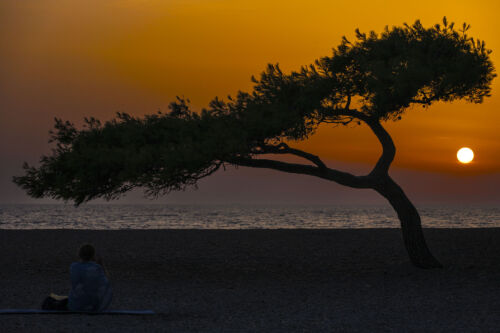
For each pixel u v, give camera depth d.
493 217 142.38
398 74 22.19
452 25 24.06
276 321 13.55
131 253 31.48
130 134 23.16
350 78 24.25
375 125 24.64
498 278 21.80
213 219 117.81
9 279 21.72
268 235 42.06
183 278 22.59
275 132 22.52
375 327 12.80
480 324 13.15
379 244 35.62
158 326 12.66
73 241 37.75
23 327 12.07
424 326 12.90
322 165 23.94
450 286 19.97
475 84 23.72
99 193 23.34
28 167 23.41
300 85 23.48
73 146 23.67
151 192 22.19
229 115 23.36
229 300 17.14
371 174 24.66
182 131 22.86
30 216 131.50
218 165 23.16
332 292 18.84
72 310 13.70
